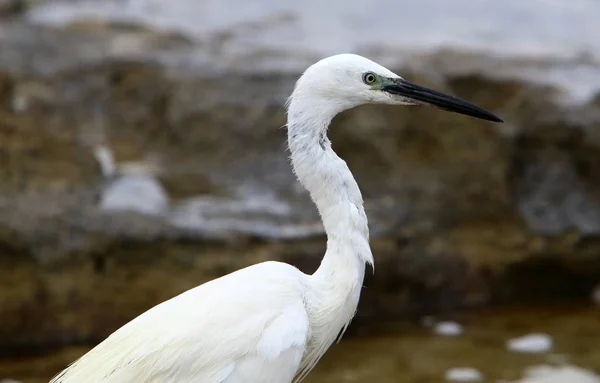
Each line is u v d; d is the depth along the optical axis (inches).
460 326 446.6
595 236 488.7
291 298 229.5
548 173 497.4
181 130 488.7
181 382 217.2
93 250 430.3
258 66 512.7
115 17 615.5
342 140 481.1
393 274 465.4
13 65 501.4
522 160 499.8
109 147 482.0
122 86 499.2
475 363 393.7
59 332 430.9
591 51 579.8
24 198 438.6
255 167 482.3
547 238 487.2
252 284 228.7
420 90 249.6
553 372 378.9
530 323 448.1
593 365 386.9
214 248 436.5
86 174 464.8
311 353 245.6
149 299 434.3
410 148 484.7
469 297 484.1
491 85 506.0
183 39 562.9
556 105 493.7
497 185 484.7
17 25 581.9
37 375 389.4
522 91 499.2
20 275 426.3
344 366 393.7
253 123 486.6
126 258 433.7
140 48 536.4
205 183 475.8
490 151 484.1
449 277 478.0
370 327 449.1
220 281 232.8
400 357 403.9
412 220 471.5
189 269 434.0
